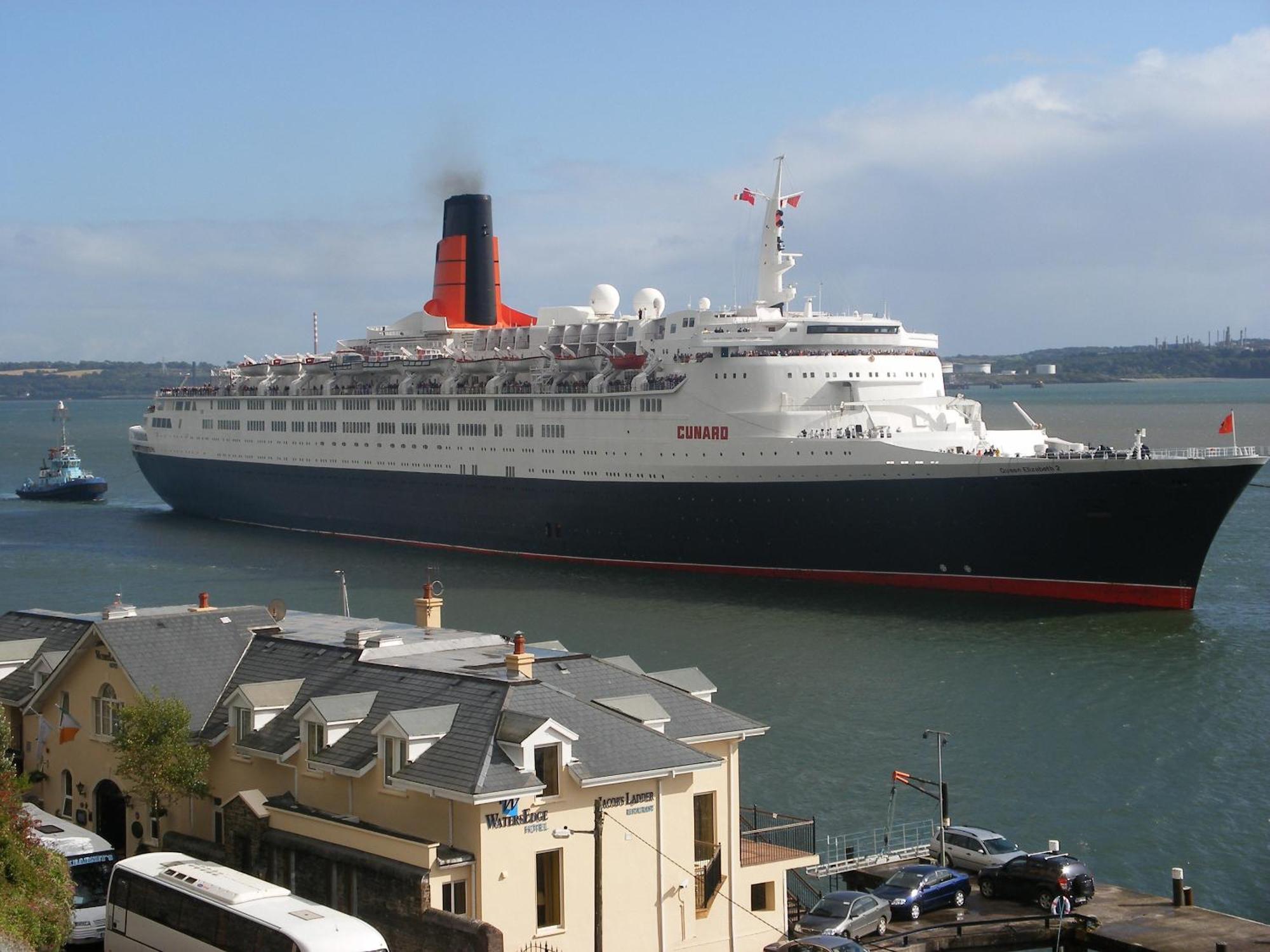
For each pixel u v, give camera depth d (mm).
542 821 34938
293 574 112750
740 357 105125
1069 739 63719
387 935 34250
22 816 37281
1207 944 40594
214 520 158375
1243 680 74062
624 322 115812
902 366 107375
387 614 92875
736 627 87688
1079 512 92688
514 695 37156
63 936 35750
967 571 97812
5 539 139000
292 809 38281
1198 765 60000
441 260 138750
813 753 61594
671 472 108812
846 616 90812
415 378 130250
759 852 41406
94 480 186750
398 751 36125
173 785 40531
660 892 37094
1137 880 48500
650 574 109750
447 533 128625
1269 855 50562
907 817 53750
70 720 46406
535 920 34938
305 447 142750
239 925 33062
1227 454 96500
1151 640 83562
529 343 124875
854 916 40750
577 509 116188
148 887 35719
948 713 67938
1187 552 91375
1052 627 87062
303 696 41562
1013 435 106062
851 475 99875
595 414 113875
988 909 43688
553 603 96812
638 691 40719
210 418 156625
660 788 37031
